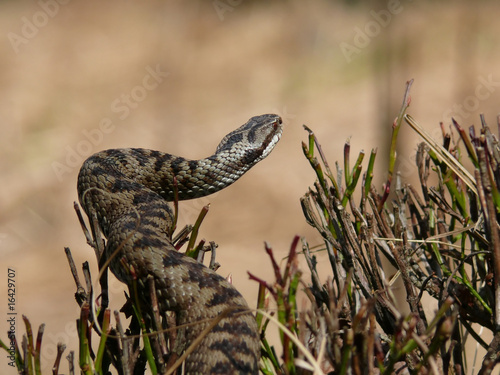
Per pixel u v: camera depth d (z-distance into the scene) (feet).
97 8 107.65
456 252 14.11
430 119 66.95
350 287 12.94
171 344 12.28
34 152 73.61
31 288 51.47
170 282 14.44
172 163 21.47
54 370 11.44
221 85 85.97
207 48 96.02
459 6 88.74
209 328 11.08
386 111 37.73
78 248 59.00
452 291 13.16
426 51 80.59
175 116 79.41
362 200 14.28
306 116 76.54
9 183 67.82
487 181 11.63
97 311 13.24
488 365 11.02
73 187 67.56
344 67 84.23
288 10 101.35
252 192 65.00
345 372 10.29
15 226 62.08
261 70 88.48
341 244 13.52
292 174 66.90
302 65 87.97
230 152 22.95
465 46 78.69
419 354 12.07
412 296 12.56
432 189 14.28
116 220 16.47
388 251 14.01
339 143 69.72
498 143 14.24
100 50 96.89
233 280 50.49
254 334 13.33
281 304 10.46
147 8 109.19
